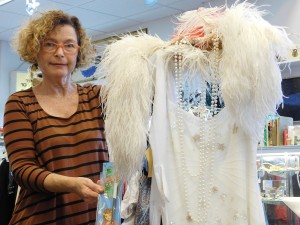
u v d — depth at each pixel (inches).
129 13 181.3
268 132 114.0
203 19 45.7
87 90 58.7
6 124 53.1
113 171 44.6
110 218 42.8
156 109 45.3
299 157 104.7
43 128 53.6
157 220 45.6
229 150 45.0
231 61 41.9
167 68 46.6
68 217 53.2
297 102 135.0
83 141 54.3
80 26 59.2
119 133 45.1
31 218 52.2
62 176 47.1
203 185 45.8
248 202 43.5
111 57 46.5
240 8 43.5
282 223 87.7
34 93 56.4
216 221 45.3
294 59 110.3
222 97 43.4
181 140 46.4
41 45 54.3
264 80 41.2
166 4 167.9
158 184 44.5
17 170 49.7
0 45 234.1
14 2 170.2
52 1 165.8
